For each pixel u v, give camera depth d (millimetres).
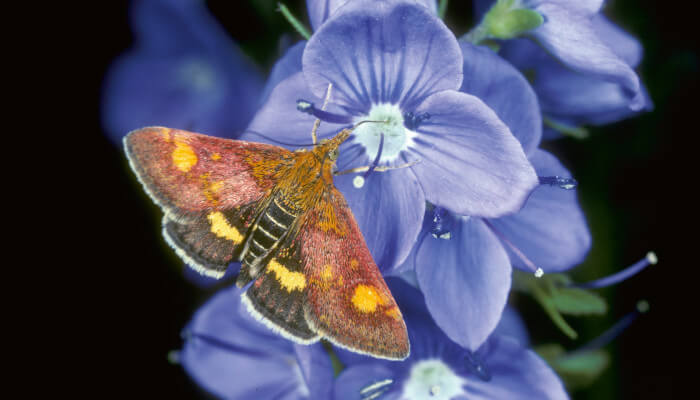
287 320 100
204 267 100
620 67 105
